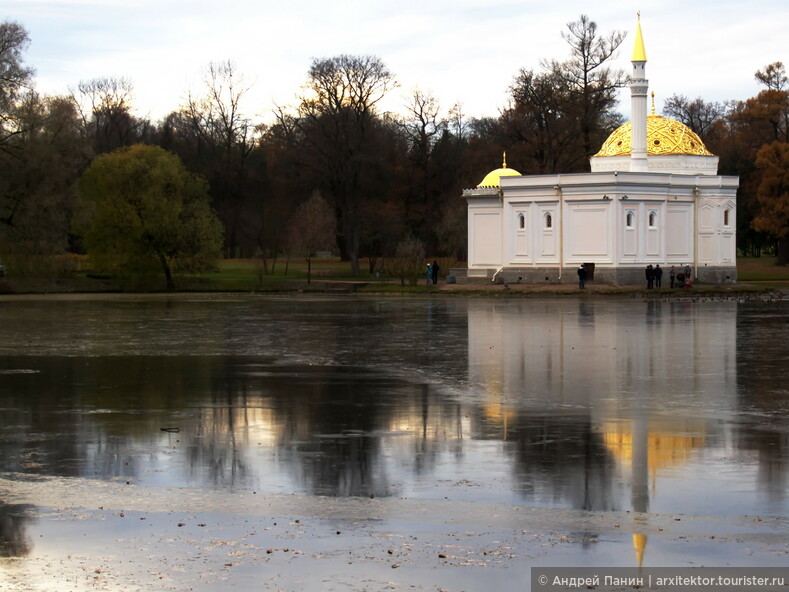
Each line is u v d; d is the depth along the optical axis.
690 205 98.06
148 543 16.56
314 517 17.92
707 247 98.62
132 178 101.50
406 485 20.09
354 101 122.31
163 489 19.92
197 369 37.19
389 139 134.25
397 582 14.83
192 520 17.81
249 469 21.52
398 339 47.97
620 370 36.12
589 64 118.25
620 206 93.00
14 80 91.44
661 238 95.88
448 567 15.38
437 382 33.56
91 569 15.40
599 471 21.03
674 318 59.53
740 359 39.00
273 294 94.56
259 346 45.06
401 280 106.38
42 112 94.12
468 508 18.42
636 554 15.84
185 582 14.88
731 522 17.42
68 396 31.00
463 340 47.22
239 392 31.62
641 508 18.30
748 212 131.12
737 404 28.81
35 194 92.12
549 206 95.94
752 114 129.75
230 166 141.12
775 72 135.50
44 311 69.31
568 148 122.75
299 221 115.62
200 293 96.06
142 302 80.75
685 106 160.75
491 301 79.56
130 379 34.59
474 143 145.62
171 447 23.69
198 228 101.69
